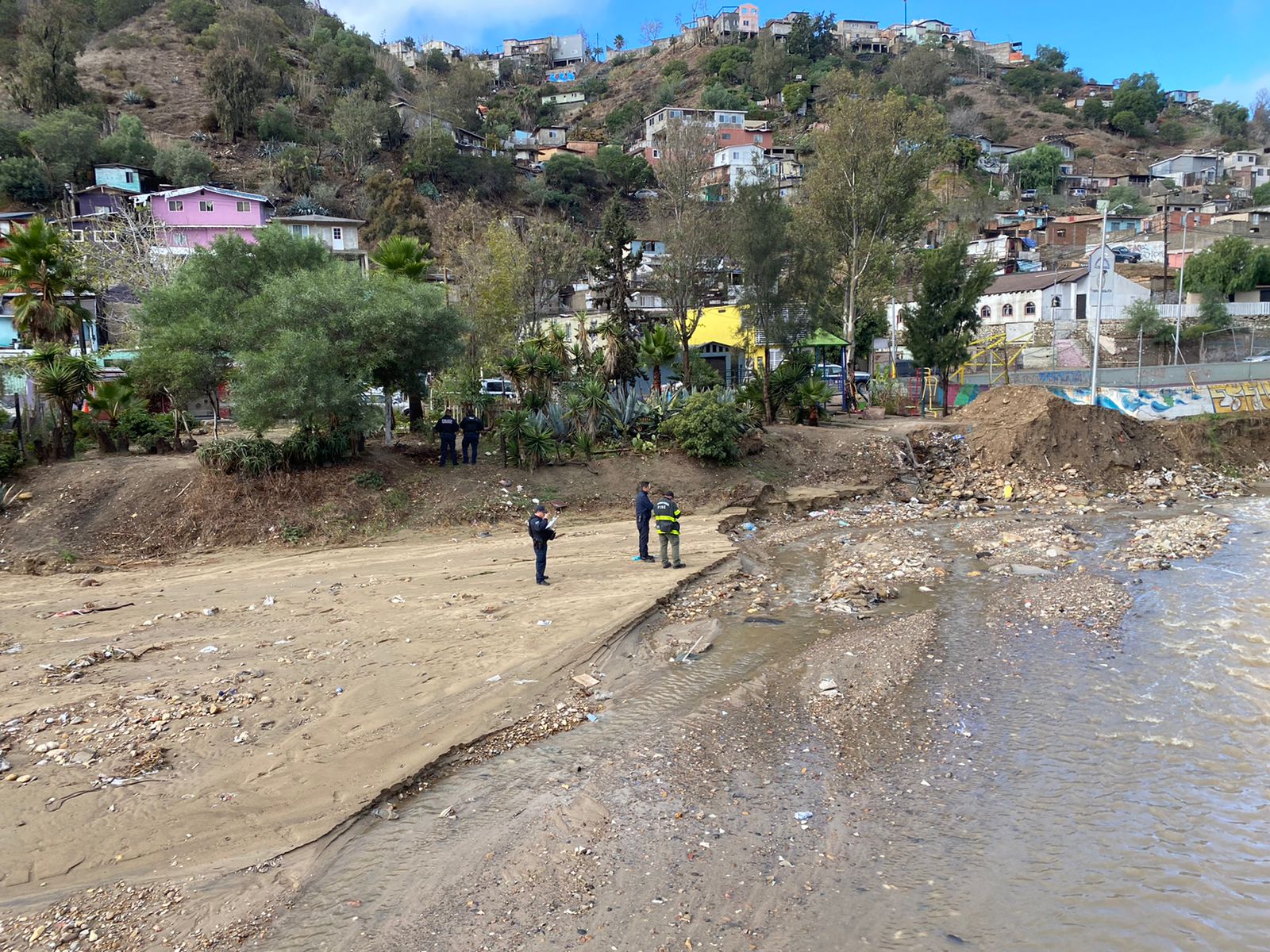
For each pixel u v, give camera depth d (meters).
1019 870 7.14
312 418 20.45
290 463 20.80
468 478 22.42
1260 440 31.98
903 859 7.34
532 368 25.36
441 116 93.62
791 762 9.24
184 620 13.81
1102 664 11.89
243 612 14.25
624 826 7.91
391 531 20.16
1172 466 28.92
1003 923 6.45
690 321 37.81
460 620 13.69
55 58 71.56
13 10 85.19
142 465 21.08
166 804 8.13
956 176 95.12
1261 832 7.66
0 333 38.47
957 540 20.48
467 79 106.94
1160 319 55.16
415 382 22.70
